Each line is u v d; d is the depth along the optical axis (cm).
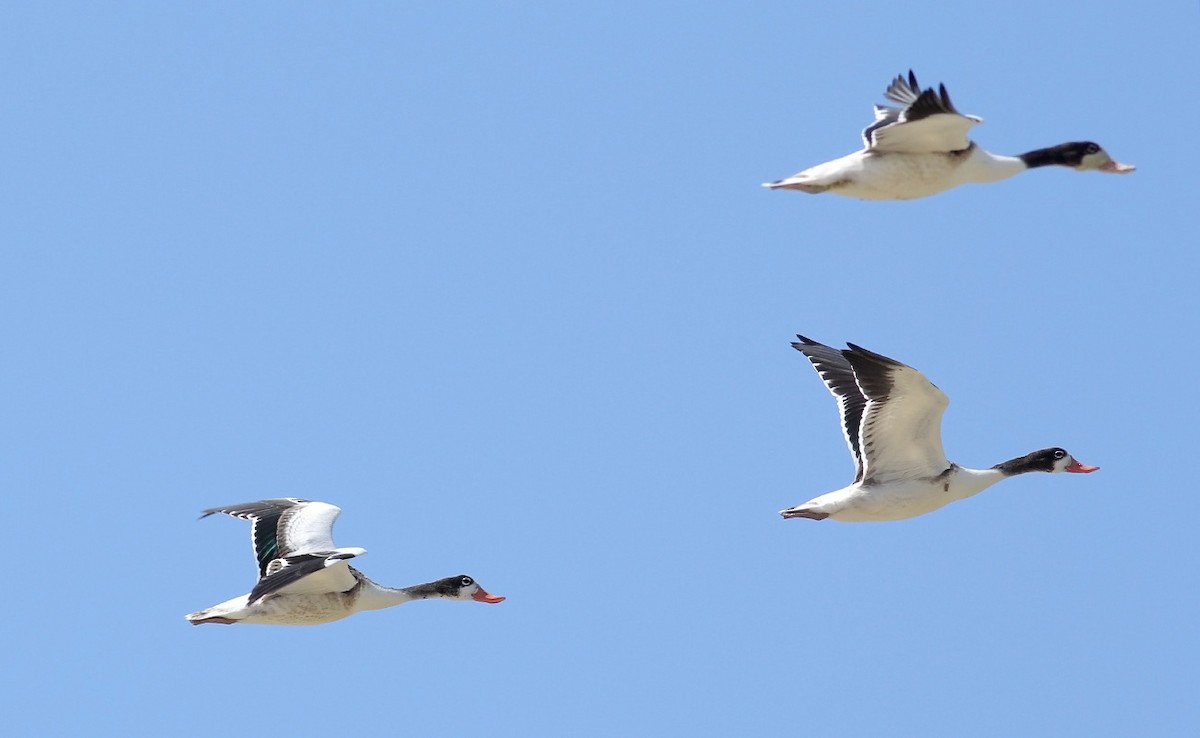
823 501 2248
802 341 2434
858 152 2230
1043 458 2402
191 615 2284
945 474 2256
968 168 2228
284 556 2311
